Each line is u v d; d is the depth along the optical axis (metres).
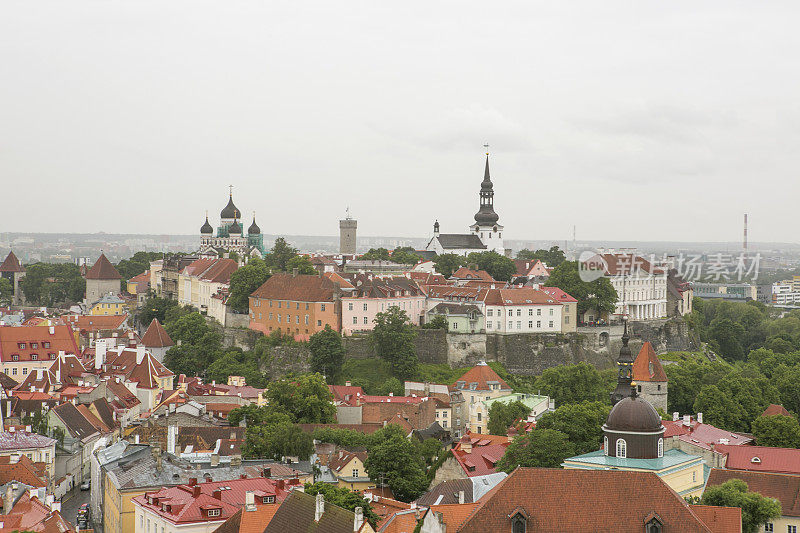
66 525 198.75
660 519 151.50
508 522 154.50
